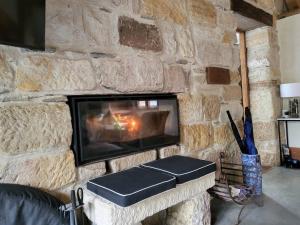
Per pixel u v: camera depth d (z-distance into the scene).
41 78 1.34
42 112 1.33
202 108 2.24
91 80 1.53
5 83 1.23
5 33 1.08
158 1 1.91
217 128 2.38
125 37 1.70
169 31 1.99
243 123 2.69
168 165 1.67
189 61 2.15
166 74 1.96
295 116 3.57
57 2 1.40
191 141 2.13
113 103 1.65
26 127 1.28
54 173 1.37
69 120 1.43
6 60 1.24
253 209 2.14
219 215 2.04
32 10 1.18
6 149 1.22
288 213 2.04
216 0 2.44
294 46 3.70
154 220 1.84
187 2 2.15
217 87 2.41
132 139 1.76
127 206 1.22
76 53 1.48
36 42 1.20
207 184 1.69
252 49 3.65
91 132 1.53
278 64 3.78
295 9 3.87
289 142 3.75
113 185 1.33
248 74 3.71
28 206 1.16
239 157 2.61
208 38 2.33
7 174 1.22
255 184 2.22
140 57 1.79
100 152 1.57
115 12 1.66
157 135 1.91
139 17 1.79
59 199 1.36
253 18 3.08
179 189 1.50
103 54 1.59
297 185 2.70
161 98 1.94
